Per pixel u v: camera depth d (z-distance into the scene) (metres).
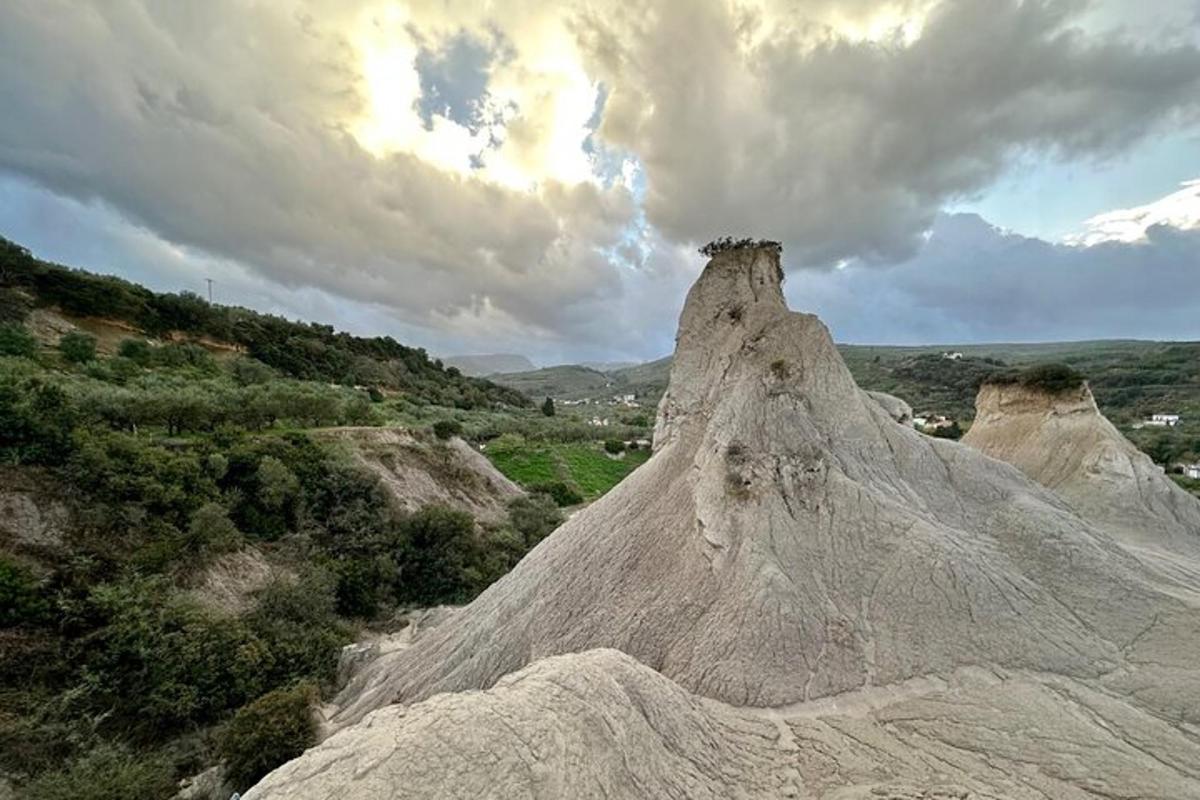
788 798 13.48
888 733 16.33
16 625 26.22
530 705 12.55
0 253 75.81
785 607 20.34
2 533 29.20
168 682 26.05
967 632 20.31
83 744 22.97
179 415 47.12
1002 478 30.88
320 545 44.59
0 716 22.69
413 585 46.25
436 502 56.84
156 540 34.16
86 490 33.50
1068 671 19.23
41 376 46.50
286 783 10.39
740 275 34.28
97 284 83.19
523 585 27.00
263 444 47.41
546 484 75.69
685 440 30.64
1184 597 23.98
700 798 12.73
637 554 25.50
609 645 21.91
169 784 21.91
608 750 12.33
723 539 23.70
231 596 35.19
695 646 20.28
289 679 29.73
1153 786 13.82
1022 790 13.83
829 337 30.98
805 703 17.75
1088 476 42.47
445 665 25.25
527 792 10.67
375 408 82.94
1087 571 24.39
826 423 28.61
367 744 11.23
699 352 33.12
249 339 98.06
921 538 23.25
